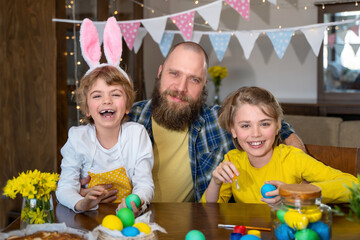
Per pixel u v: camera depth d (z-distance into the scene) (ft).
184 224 3.86
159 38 9.17
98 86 4.82
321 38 9.02
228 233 3.63
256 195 5.29
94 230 3.34
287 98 15.62
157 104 6.16
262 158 5.24
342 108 13.06
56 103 9.23
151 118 6.28
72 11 9.55
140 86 13.14
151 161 5.21
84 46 5.09
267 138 5.04
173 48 6.22
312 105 13.24
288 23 15.37
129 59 12.55
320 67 14.88
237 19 15.94
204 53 6.24
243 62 16.08
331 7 14.43
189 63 5.98
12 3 9.31
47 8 9.10
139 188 4.75
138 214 4.16
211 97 16.44
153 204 4.56
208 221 3.94
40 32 9.20
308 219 3.04
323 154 5.77
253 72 15.99
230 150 5.82
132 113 6.37
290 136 6.04
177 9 15.90
